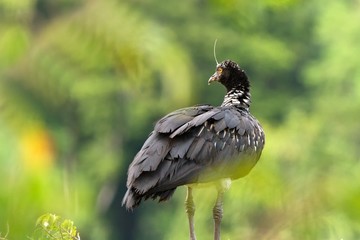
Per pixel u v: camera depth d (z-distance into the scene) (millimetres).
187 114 11906
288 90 57812
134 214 55125
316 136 35156
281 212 4793
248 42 50375
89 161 48406
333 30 58875
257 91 56312
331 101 53156
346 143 47594
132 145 51344
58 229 8531
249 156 12289
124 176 52719
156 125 11672
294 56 57500
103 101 42156
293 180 5367
